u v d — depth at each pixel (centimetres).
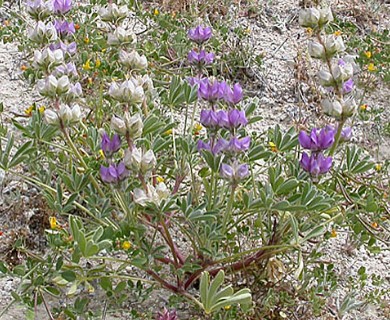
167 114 113
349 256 96
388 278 94
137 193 74
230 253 88
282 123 118
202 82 84
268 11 142
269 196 77
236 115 76
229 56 126
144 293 86
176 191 89
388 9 146
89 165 85
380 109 118
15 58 124
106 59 115
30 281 79
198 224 85
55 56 83
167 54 125
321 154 78
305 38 136
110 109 102
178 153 93
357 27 140
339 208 88
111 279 84
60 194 81
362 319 88
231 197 78
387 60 126
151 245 80
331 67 81
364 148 114
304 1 143
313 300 84
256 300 85
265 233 91
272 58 131
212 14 138
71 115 80
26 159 85
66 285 83
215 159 78
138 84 83
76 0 138
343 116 80
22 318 84
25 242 92
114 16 95
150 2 141
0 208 95
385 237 98
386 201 99
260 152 82
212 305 73
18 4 136
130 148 74
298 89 122
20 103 115
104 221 83
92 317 82
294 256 92
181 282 83
